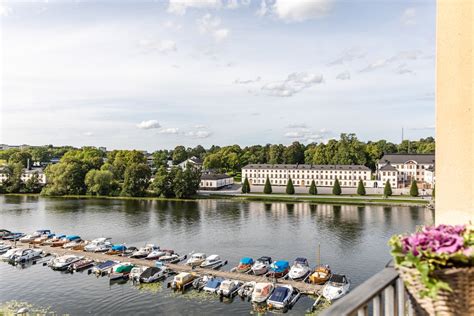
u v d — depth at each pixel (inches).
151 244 1791.3
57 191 3784.5
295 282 1294.3
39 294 1264.8
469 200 143.4
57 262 1547.7
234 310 1118.4
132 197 3599.9
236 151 6215.6
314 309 1106.7
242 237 1939.0
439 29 151.7
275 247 1740.9
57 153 7573.8
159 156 7027.6
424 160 4424.2
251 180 4722.0
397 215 2513.5
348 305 94.3
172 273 1454.2
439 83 151.1
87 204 3179.1
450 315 96.8
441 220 150.0
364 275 1350.9
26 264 1621.6
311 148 5492.1
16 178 4060.0
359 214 2573.8
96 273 1469.0
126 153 5088.6
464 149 144.5
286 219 2406.5
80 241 1934.1
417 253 98.6
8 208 2972.4
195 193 3750.0
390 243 107.3
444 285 94.0
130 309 1133.1
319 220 2357.3
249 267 1456.7
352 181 4370.1
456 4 147.1
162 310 1124.5
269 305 1125.1
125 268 1437.0
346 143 4948.3
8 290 1305.4
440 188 150.3
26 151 6432.1
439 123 151.2
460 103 145.7
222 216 2551.7
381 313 109.2
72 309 1138.0
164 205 3112.7
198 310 1122.0
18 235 2066.9
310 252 1644.9
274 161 5482.3
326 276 1294.3
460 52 146.2
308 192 3971.5
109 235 2048.5
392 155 4596.5
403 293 120.6
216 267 1496.1
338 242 1793.8
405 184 4362.7
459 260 95.3
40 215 2659.9
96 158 4906.5
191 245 1818.4
